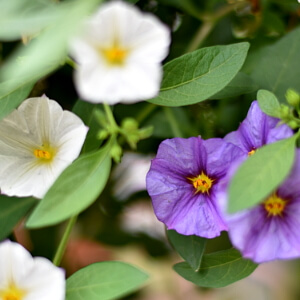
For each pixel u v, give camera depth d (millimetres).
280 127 282
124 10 253
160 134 336
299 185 274
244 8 380
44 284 282
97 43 255
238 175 254
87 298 284
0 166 299
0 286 283
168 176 292
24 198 319
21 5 253
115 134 283
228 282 296
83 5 242
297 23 386
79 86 253
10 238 330
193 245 299
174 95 294
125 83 255
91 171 277
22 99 290
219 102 356
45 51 238
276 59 321
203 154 289
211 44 371
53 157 297
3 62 349
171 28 371
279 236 273
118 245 411
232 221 271
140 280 283
